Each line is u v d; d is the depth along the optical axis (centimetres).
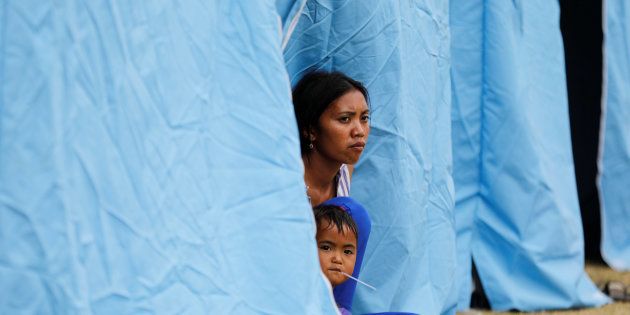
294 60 556
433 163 657
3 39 367
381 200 591
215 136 418
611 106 918
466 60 766
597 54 1064
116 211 382
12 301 361
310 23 552
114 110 386
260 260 416
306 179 527
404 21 600
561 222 788
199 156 410
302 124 521
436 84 650
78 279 369
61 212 368
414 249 609
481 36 766
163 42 404
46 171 367
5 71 366
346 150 517
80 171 374
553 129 802
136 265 385
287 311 414
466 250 766
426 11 635
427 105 632
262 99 429
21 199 363
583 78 1076
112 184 382
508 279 775
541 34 797
